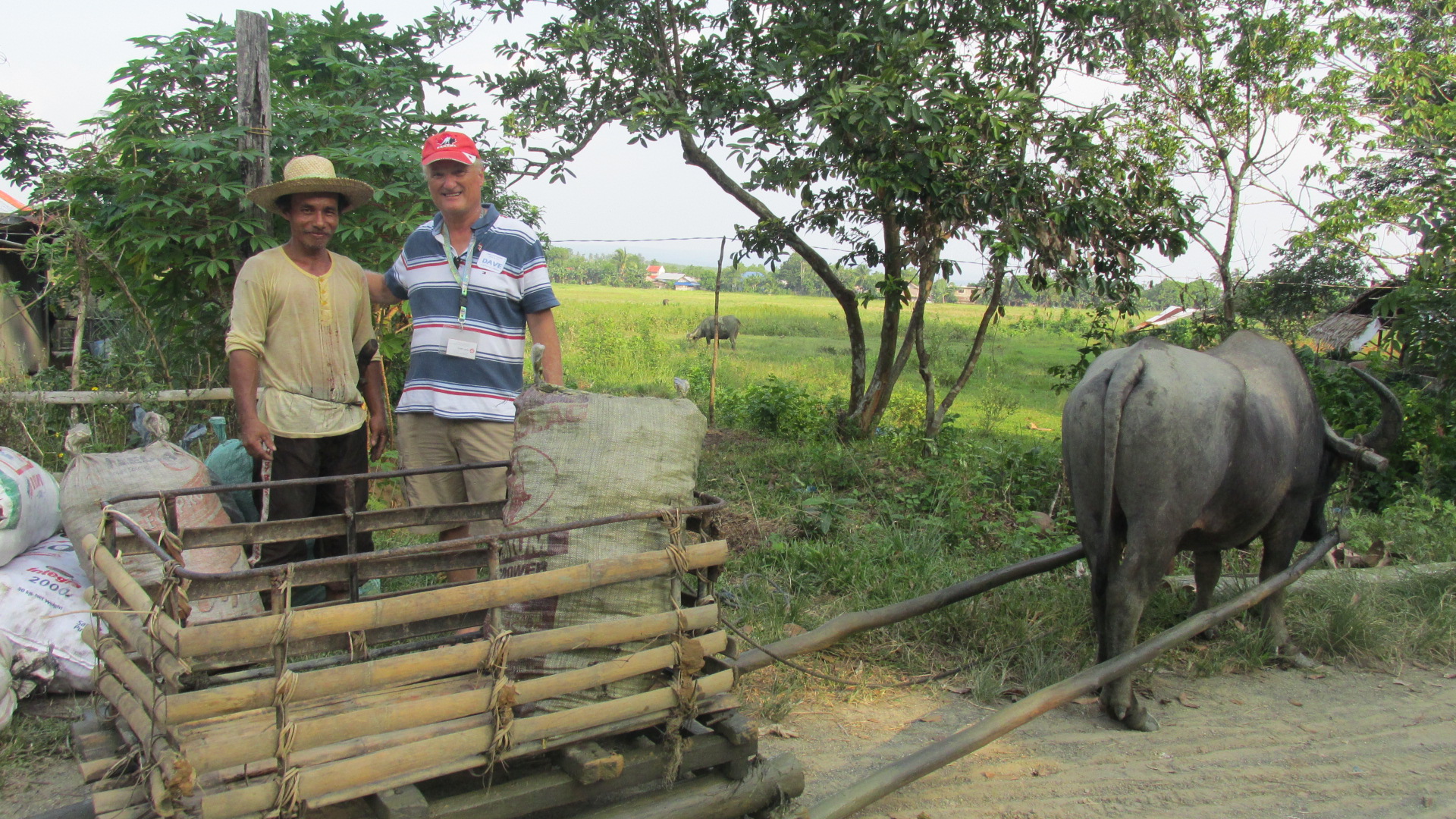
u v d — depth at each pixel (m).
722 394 14.28
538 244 4.28
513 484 3.17
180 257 6.32
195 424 7.57
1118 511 4.28
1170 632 4.23
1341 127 11.91
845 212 10.08
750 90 8.76
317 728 2.35
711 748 2.90
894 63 8.19
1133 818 3.50
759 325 36.09
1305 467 4.79
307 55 7.09
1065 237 9.10
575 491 3.05
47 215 7.71
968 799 3.59
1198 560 5.32
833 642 4.20
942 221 8.72
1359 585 5.89
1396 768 3.97
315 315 4.14
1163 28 10.00
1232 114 11.81
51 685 3.88
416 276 4.23
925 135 8.17
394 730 2.46
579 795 2.72
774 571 5.87
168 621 2.29
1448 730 4.36
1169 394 4.05
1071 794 3.66
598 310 38.72
